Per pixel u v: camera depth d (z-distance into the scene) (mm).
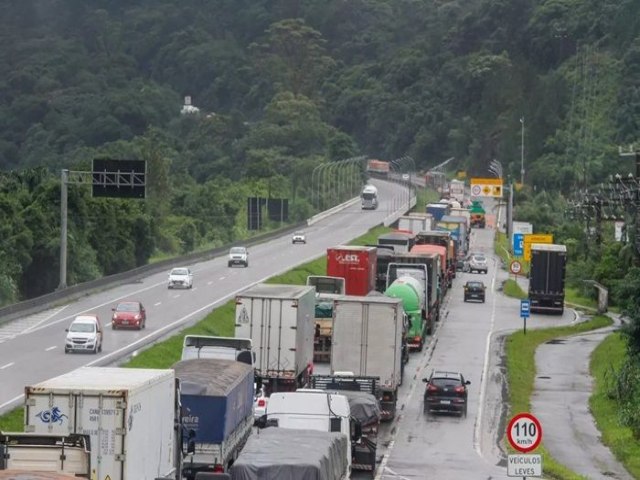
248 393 87188
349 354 122688
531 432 67938
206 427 76000
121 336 158750
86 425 59000
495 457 103750
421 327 171750
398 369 126000
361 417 92312
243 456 57438
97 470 58750
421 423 120688
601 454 111375
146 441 62719
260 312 116688
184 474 75875
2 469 48688
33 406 59062
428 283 187000
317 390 91562
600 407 136625
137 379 63406
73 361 134250
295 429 67250
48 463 54781
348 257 192125
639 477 100375
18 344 149250
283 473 55375
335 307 123250
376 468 96312
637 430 117125
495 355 170875
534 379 156625
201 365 85688
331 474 59812
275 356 116375
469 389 142875
